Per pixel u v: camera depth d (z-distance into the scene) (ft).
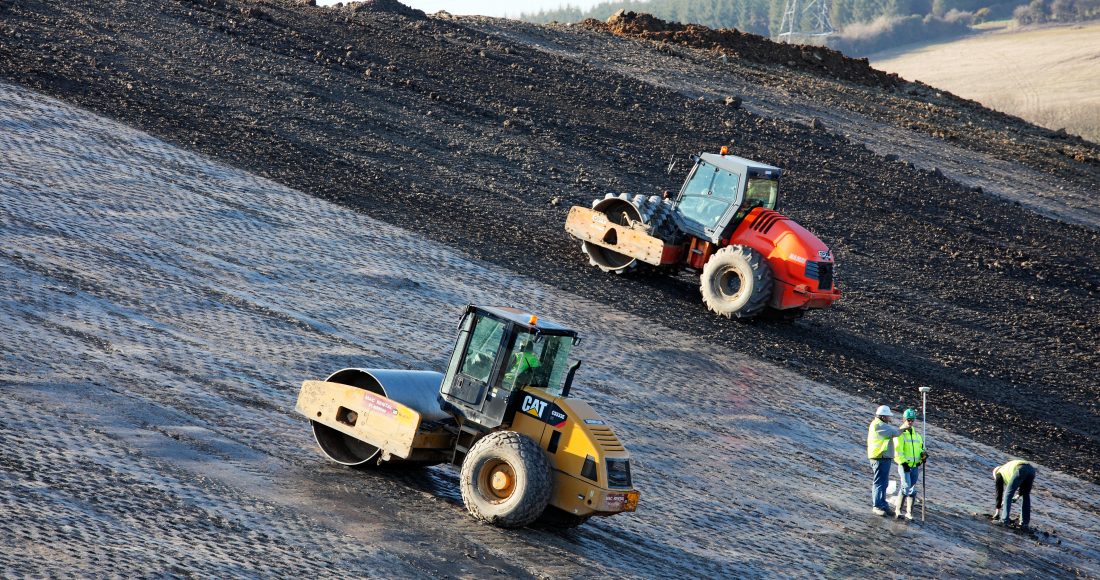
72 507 89.76
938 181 391.24
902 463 142.41
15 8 327.47
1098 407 219.00
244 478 106.63
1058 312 277.85
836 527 134.41
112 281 165.68
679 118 399.03
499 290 212.02
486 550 100.78
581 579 98.12
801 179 353.92
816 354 216.95
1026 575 131.13
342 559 91.25
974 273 298.35
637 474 135.54
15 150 218.79
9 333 134.72
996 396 215.10
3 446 99.86
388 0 497.05
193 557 84.89
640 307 223.92
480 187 288.10
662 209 237.66
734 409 174.50
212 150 257.75
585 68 448.65
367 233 228.22
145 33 342.85
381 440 114.42
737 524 127.13
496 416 112.57
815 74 556.51
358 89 344.90
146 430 113.70
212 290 173.17
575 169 319.68
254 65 340.18
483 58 424.46
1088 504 167.43
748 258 221.46
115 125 253.85
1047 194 410.11
